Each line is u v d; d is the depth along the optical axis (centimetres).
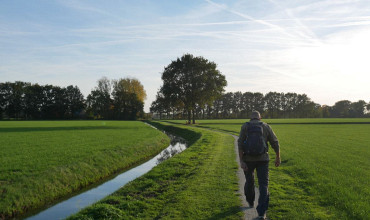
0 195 909
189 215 633
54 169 1243
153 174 1159
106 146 2095
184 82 6400
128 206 753
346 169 1129
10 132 3606
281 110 18438
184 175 1114
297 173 1080
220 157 1510
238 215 621
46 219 828
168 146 2761
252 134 608
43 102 12200
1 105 11231
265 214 604
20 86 11694
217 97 6581
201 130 4144
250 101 18250
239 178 984
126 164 1698
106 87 12356
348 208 655
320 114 18312
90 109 12406
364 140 2467
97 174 1374
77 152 1773
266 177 608
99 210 713
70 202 995
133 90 12369
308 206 684
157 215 673
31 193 977
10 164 1362
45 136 3022
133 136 3075
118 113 12206
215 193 797
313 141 2367
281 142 2267
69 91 12738
